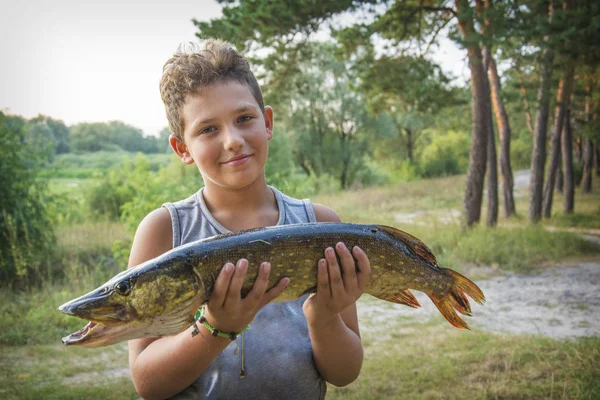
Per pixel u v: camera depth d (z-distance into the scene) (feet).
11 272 32.89
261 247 5.50
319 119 144.77
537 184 61.98
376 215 73.87
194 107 5.95
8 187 34.40
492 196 55.52
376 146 187.11
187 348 5.49
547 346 20.84
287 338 6.23
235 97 5.96
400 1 46.85
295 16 40.86
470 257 40.86
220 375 5.98
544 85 54.80
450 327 24.61
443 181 135.03
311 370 6.22
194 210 6.47
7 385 18.66
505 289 32.60
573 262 40.04
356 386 17.84
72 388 18.37
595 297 29.71
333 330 6.01
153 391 5.88
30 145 37.68
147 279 5.25
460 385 17.56
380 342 22.80
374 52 52.90
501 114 69.05
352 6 41.19
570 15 41.29
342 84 140.05
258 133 6.08
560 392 16.43
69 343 5.20
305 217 6.81
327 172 148.56
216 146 5.93
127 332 5.34
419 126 175.32
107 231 44.73
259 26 41.27
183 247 5.41
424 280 6.47
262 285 5.22
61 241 40.24
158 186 45.37
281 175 47.42
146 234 6.34
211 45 6.24
